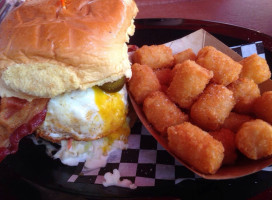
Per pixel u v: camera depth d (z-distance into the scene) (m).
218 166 0.12
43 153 0.15
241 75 0.16
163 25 0.21
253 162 0.12
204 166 0.12
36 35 0.12
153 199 0.12
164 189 0.13
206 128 0.14
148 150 0.15
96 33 0.12
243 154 0.13
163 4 0.26
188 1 0.25
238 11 0.23
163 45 0.18
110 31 0.12
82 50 0.12
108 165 0.14
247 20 0.22
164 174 0.13
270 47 0.18
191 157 0.12
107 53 0.12
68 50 0.12
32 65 0.12
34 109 0.13
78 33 0.12
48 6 0.13
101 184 0.13
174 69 0.16
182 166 0.14
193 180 0.13
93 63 0.12
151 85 0.15
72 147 0.15
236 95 0.15
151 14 0.24
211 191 0.12
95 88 0.14
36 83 0.12
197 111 0.14
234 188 0.12
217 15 0.23
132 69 0.16
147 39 0.20
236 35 0.19
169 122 0.14
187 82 0.14
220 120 0.14
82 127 0.14
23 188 0.13
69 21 0.12
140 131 0.16
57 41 0.12
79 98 0.13
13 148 0.13
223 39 0.19
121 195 0.13
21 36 0.12
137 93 0.15
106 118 0.14
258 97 0.15
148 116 0.14
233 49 0.18
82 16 0.13
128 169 0.14
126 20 0.13
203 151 0.12
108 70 0.12
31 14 0.13
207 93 0.14
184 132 0.12
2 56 0.12
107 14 0.13
